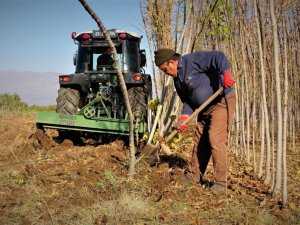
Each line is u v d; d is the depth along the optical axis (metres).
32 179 4.44
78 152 6.00
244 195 4.05
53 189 4.14
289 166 5.71
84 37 7.05
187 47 5.37
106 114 6.99
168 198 3.96
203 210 3.64
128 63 7.12
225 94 4.03
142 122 6.15
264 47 4.36
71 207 3.65
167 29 5.66
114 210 3.53
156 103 5.30
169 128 5.28
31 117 13.43
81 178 4.45
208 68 3.97
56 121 6.41
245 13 5.63
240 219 3.44
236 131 6.50
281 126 3.85
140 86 6.98
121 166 4.88
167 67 4.08
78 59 7.27
